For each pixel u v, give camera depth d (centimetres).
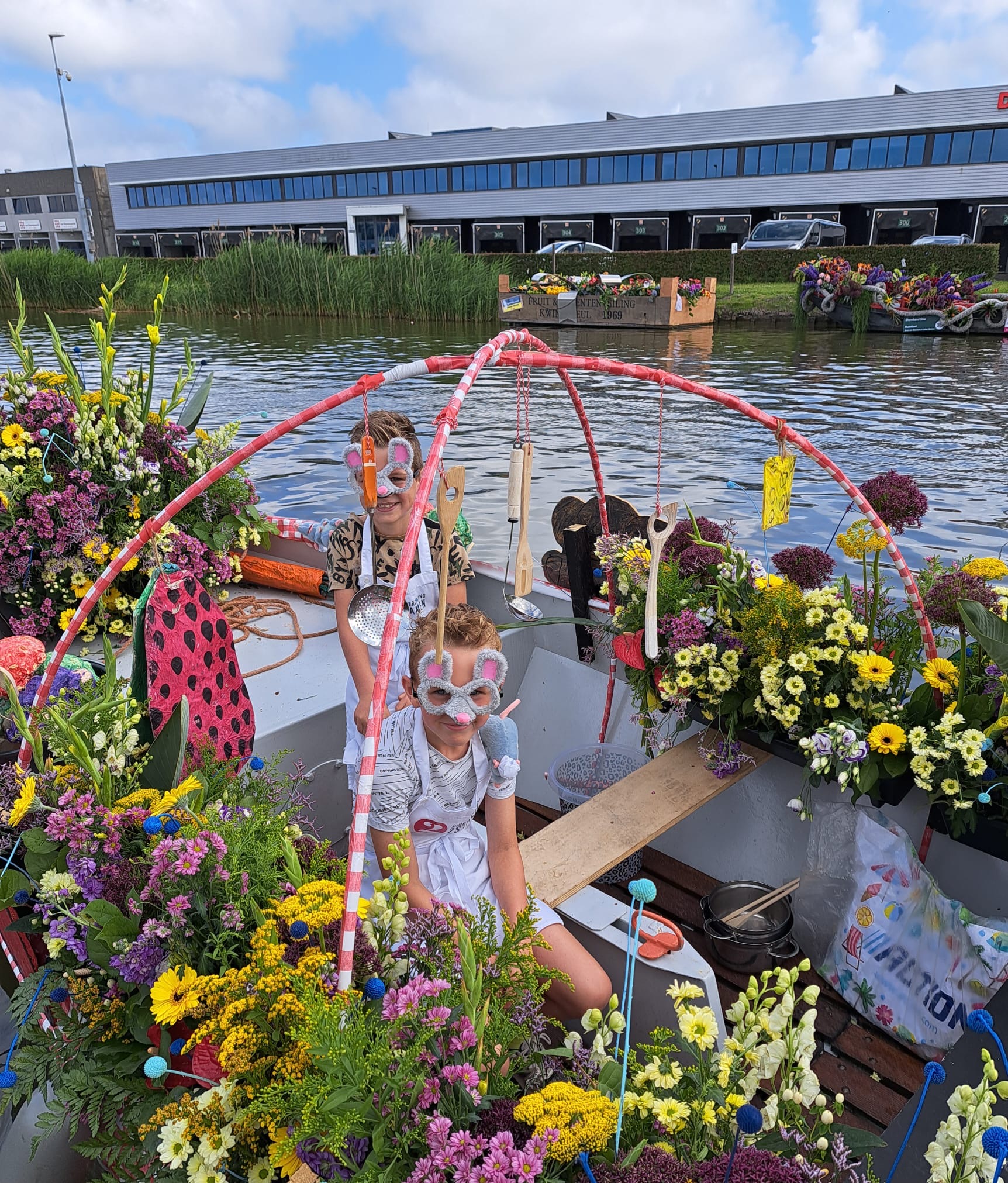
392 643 126
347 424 1023
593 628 296
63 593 327
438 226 4322
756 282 2403
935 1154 100
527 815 297
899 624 229
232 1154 118
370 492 182
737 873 249
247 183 4734
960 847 208
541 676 321
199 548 339
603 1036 117
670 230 3831
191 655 195
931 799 194
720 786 224
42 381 356
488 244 4294
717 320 2112
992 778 194
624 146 3766
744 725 233
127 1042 138
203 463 356
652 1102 105
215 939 128
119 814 146
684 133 3606
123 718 167
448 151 4138
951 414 996
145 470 329
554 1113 97
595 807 216
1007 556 552
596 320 2033
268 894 140
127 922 134
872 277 1859
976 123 3092
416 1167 92
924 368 1353
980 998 177
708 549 250
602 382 1296
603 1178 96
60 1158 160
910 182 3281
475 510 677
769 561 552
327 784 285
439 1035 109
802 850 236
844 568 542
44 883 140
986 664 212
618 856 198
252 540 382
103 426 329
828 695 210
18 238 5972
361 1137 99
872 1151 122
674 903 241
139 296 2545
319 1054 98
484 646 160
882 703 211
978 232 3225
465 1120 102
